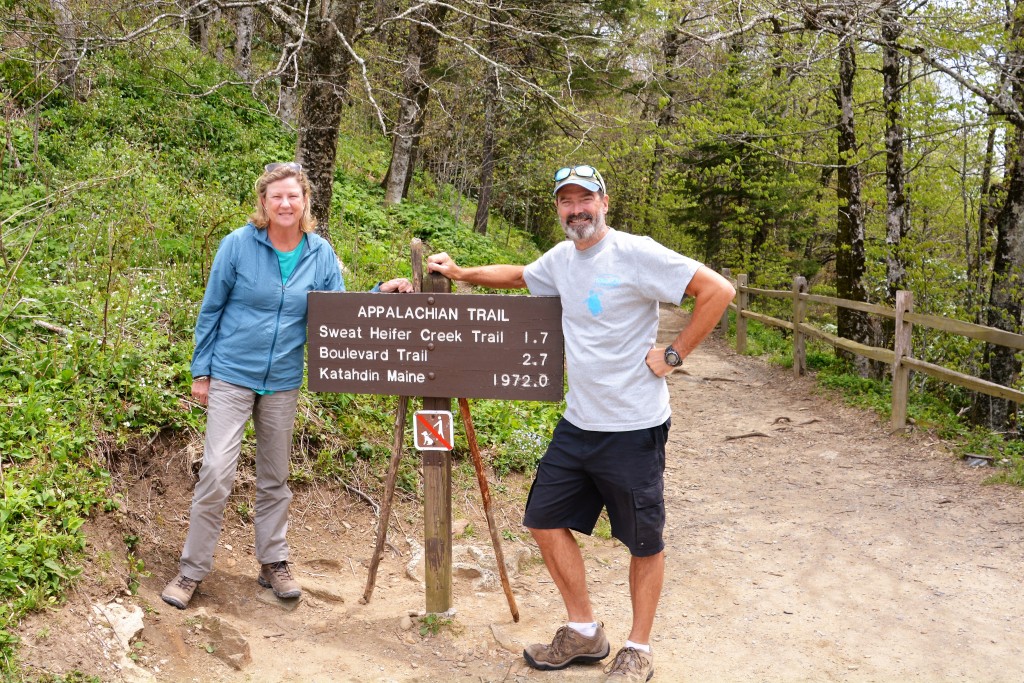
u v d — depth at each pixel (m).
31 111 8.05
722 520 5.55
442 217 14.75
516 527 5.06
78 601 3.23
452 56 14.52
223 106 12.35
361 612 3.86
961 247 12.10
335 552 4.37
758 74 13.38
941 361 10.82
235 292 3.63
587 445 3.33
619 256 3.24
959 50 8.61
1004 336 6.28
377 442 5.20
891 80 10.48
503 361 3.60
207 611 3.53
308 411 5.00
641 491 3.29
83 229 6.09
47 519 3.38
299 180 3.63
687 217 17.94
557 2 11.34
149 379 4.48
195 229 7.03
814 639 3.90
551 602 4.22
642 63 14.97
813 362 11.07
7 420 3.84
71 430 3.97
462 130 16.03
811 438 7.61
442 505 3.73
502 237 18.44
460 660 3.53
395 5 8.99
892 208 10.85
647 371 3.28
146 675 3.10
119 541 3.69
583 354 3.31
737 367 11.46
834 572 4.69
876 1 8.45
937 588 4.45
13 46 8.13
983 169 11.73
